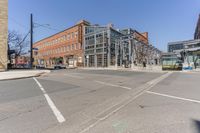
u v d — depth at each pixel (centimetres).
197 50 4234
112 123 478
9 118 520
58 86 1166
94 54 5272
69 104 685
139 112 575
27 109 614
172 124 463
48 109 614
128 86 1180
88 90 1016
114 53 5047
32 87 1119
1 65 2423
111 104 684
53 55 7444
